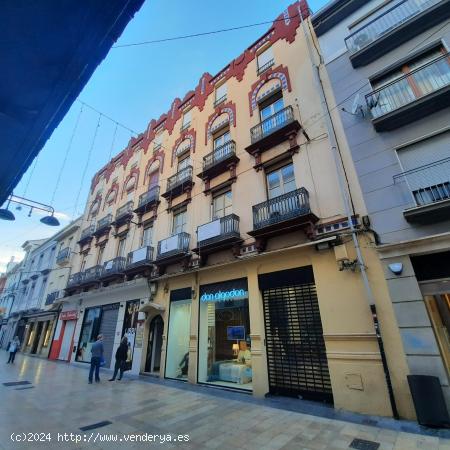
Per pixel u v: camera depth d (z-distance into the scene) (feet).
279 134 29.96
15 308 90.68
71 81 9.17
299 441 14.30
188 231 37.93
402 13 25.38
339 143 25.53
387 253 19.88
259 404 21.13
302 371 22.77
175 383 30.25
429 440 13.75
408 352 17.49
